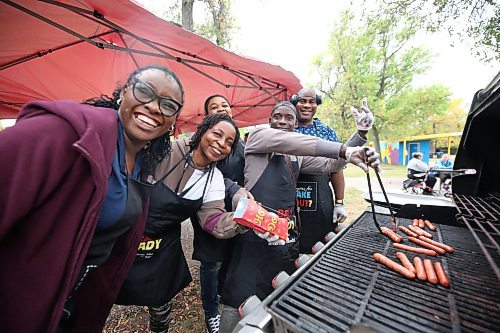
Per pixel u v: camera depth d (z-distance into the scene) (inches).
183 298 111.4
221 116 57.8
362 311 34.1
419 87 920.3
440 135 796.6
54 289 30.5
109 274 46.8
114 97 43.2
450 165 381.7
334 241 58.5
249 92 195.8
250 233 64.2
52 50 129.7
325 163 79.9
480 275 44.4
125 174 38.6
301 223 89.3
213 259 71.1
